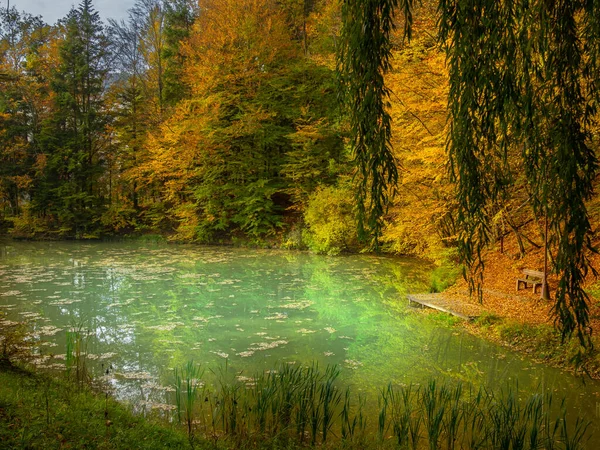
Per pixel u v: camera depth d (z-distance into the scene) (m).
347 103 3.55
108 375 7.13
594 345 7.45
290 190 26.88
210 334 9.60
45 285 14.91
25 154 33.28
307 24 31.91
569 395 6.37
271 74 27.81
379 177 3.49
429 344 8.91
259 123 27.02
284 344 8.93
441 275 14.37
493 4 3.16
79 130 32.97
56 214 33.22
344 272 18.03
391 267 19.22
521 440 4.63
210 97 26.64
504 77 3.20
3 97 32.47
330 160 24.80
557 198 3.09
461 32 3.25
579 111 3.17
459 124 3.36
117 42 36.94
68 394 5.16
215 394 6.40
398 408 5.93
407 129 13.52
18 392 4.52
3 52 34.97
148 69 36.88
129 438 4.02
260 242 26.91
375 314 11.38
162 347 8.66
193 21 35.34
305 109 26.41
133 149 33.00
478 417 5.62
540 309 9.98
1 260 21.19
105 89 36.34
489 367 7.57
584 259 3.04
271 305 12.41
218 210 28.67
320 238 23.38
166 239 30.72
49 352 8.19
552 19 3.21
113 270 18.31
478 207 3.46
